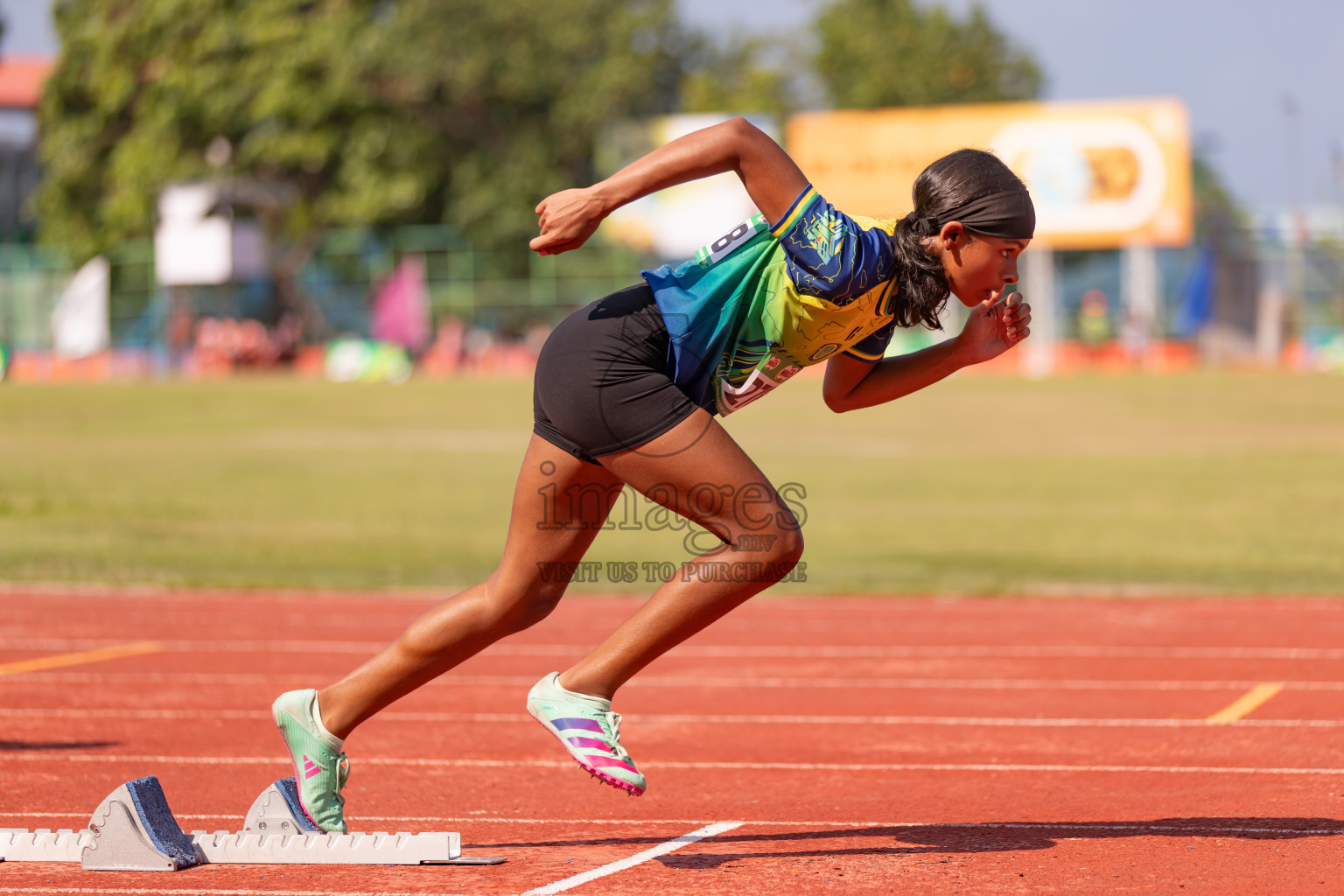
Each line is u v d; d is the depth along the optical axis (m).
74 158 120.50
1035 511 36.53
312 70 120.56
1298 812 10.59
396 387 93.88
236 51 120.25
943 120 109.81
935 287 8.13
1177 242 108.62
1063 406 74.69
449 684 16.70
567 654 18.89
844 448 55.03
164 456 50.78
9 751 13.02
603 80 132.12
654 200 116.38
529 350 123.25
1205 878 8.70
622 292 8.30
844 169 111.12
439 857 8.90
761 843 9.70
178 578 25.50
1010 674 17.34
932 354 9.15
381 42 120.69
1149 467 46.81
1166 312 119.19
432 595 24.31
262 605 23.11
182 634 20.20
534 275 125.12
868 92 148.62
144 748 13.19
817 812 10.77
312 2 123.56
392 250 126.50
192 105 118.50
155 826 8.74
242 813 10.86
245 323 120.94
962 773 12.23
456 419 68.50
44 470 45.31
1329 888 8.47
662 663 18.19
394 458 50.59
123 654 18.62
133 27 119.38
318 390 90.25
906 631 20.72
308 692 8.80
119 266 122.50
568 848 9.50
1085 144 108.75
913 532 32.88
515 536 8.45
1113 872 8.84
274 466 47.97
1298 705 15.15
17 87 153.00
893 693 16.17
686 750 13.28
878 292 8.05
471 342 122.81
